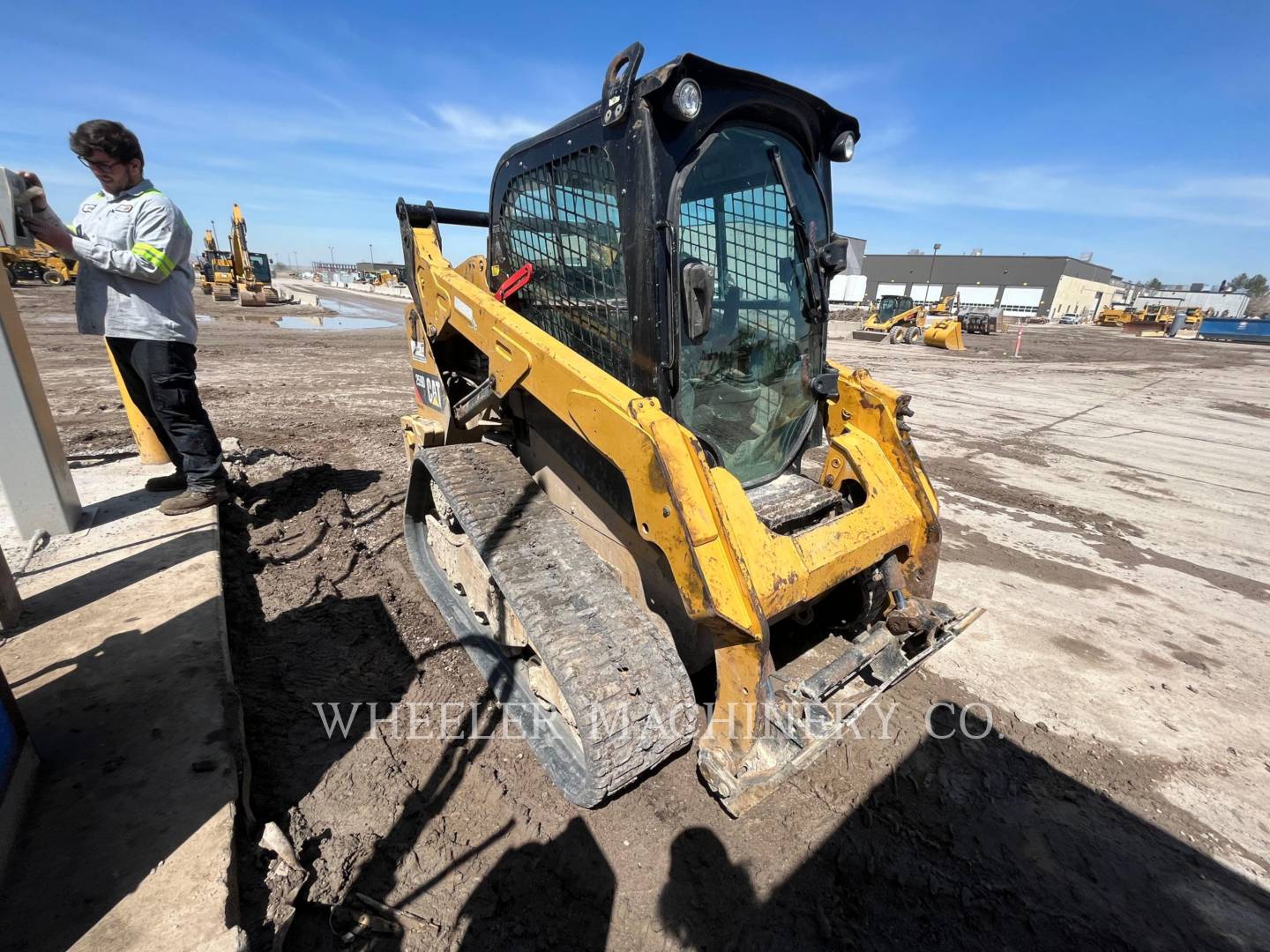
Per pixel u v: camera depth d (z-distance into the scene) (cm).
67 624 268
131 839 175
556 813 227
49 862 167
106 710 222
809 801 238
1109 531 514
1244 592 412
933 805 238
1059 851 221
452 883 199
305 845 204
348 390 977
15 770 178
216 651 256
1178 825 233
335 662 299
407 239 350
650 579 245
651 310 211
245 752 223
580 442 260
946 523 520
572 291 257
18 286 2409
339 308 3034
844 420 308
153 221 328
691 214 224
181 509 378
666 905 197
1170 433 895
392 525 459
